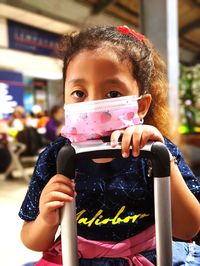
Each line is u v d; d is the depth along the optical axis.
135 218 0.66
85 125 0.54
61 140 0.76
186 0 5.63
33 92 9.59
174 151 0.72
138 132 0.51
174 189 0.59
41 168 0.74
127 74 0.62
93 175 0.69
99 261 0.64
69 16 5.40
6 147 4.82
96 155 0.51
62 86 0.79
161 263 0.51
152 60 0.77
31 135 4.56
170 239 0.51
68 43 0.72
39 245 0.66
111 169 0.69
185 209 0.60
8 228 2.51
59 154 0.52
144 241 0.64
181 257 0.69
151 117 0.80
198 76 4.29
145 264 0.62
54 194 0.51
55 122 4.61
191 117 4.21
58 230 0.67
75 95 0.61
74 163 0.52
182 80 4.25
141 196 0.67
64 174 0.52
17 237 2.33
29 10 4.99
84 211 0.68
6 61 6.83
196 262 0.69
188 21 6.70
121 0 5.04
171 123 0.95
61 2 5.19
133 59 0.64
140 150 0.50
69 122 0.55
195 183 0.69
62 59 0.77
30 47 5.80
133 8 5.29
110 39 0.66
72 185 0.52
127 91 0.61
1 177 4.66
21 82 7.86
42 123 5.18
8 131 4.76
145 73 0.69
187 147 3.40
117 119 0.53
